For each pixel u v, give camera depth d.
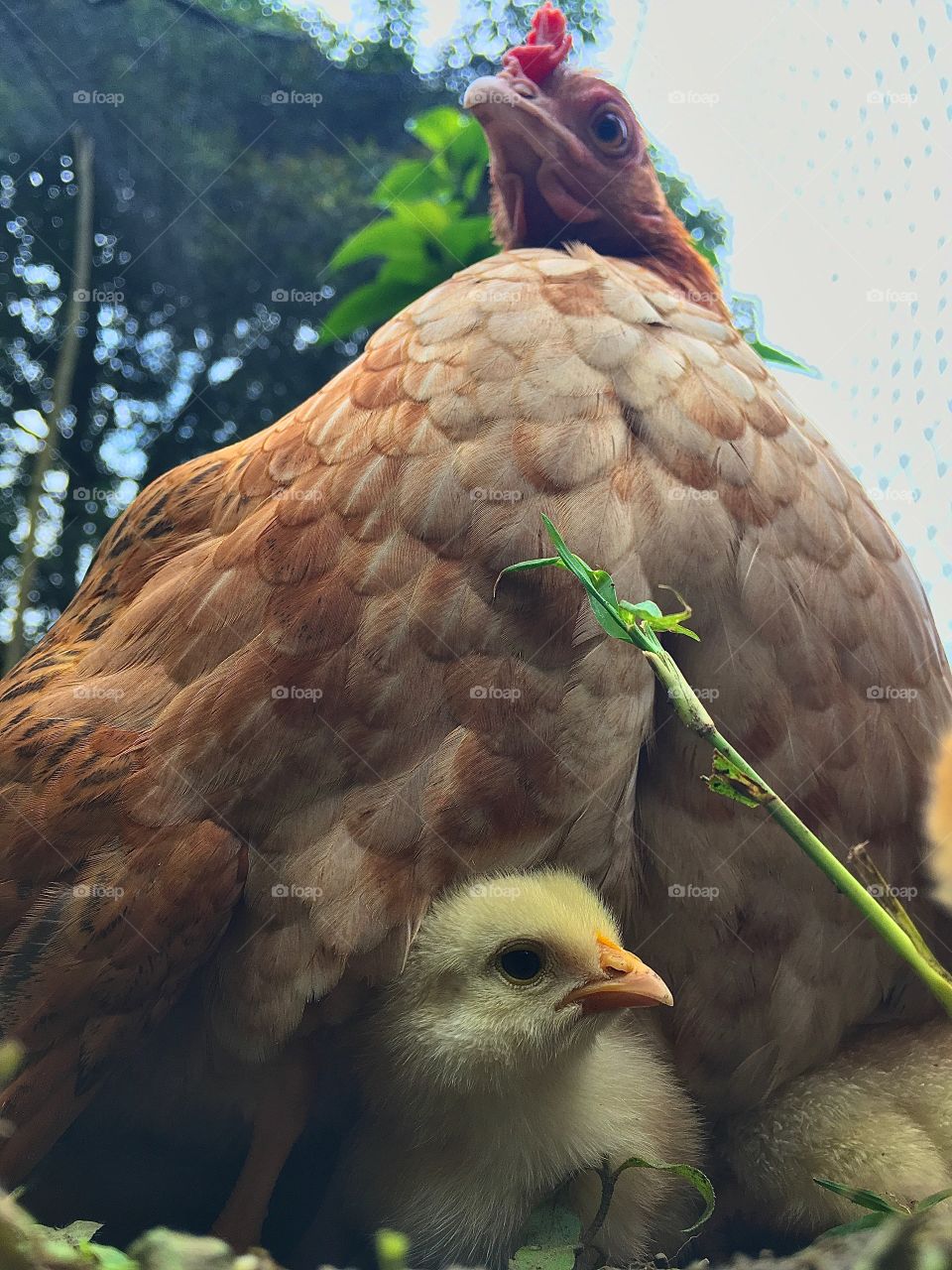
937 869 0.18
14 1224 0.13
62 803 0.19
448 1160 0.20
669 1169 0.19
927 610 0.24
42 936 0.19
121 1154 0.20
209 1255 0.14
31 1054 0.19
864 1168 0.20
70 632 0.24
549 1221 0.20
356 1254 0.21
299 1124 0.20
